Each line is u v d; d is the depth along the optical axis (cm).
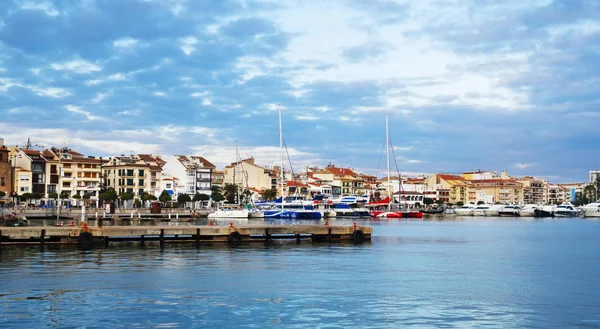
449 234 10556
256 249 6931
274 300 3922
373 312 3634
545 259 6425
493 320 3488
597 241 9150
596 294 4259
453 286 4538
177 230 7544
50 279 4594
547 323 3434
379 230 11775
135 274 4888
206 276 4834
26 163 18138
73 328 3200
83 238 7100
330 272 5147
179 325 3284
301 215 16062
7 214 11394
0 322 3297
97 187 18662
